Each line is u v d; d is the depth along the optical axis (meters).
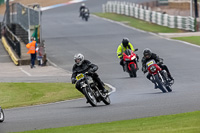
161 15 184.12
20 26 161.38
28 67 113.06
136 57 83.81
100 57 119.25
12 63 121.19
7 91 75.38
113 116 43.00
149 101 52.53
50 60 121.25
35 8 137.50
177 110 43.84
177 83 72.81
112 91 69.00
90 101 49.88
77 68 49.66
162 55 115.38
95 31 175.62
